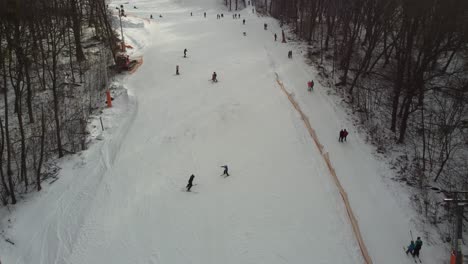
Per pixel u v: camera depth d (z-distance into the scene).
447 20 26.22
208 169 24.98
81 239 19.81
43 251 19.81
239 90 36.50
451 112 30.67
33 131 28.19
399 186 24.11
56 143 27.70
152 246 18.97
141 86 37.56
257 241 18.84
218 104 33.59
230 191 22.69
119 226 20.42
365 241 18.91
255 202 21.64
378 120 32.78
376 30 35.88
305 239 18.84
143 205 21.84
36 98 32.12
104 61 41.44
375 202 22.20
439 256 18.67
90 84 36.44
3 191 23.75
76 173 25.31
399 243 19.27
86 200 22.80
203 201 21.91
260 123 30.52
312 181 23.34
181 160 26.06
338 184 22.66
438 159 27.17
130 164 25.66
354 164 25.83
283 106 33.19
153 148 27.44
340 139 28.48
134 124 30.48
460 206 17.83
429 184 24.59
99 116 31.72
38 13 33.31
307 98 35.31
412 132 30.95
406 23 29.09
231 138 28.61
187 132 29.38
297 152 26.52
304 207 21.09
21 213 22.31
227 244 18.75
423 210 22.03
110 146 28.08
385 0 34.72
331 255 17.88
